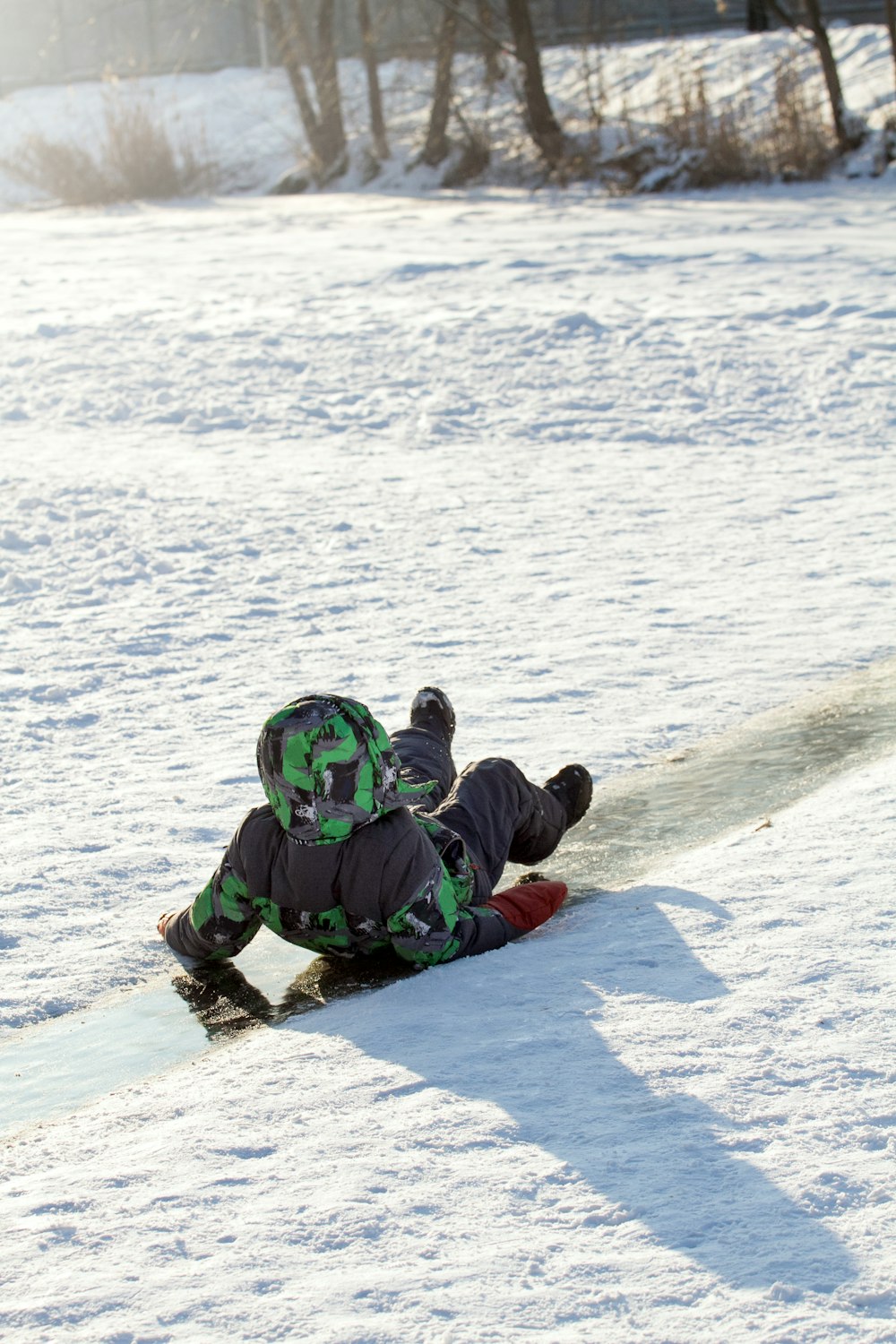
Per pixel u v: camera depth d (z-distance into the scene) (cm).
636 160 3622
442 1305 268
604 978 399
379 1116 335
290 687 696
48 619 822
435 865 418
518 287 2084
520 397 1429
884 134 3506
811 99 4003
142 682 714
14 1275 284
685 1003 379
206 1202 305
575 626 769
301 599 840
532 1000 391
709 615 777
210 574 901
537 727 630
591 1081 343
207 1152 325
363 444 1281
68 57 5825
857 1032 357
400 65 4681
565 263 2303
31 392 1523
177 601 848
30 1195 314
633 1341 256
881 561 862
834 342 1573
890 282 1931
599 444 1242
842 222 2655
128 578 898
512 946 432
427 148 4150
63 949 458
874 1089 331
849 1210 288
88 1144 337
